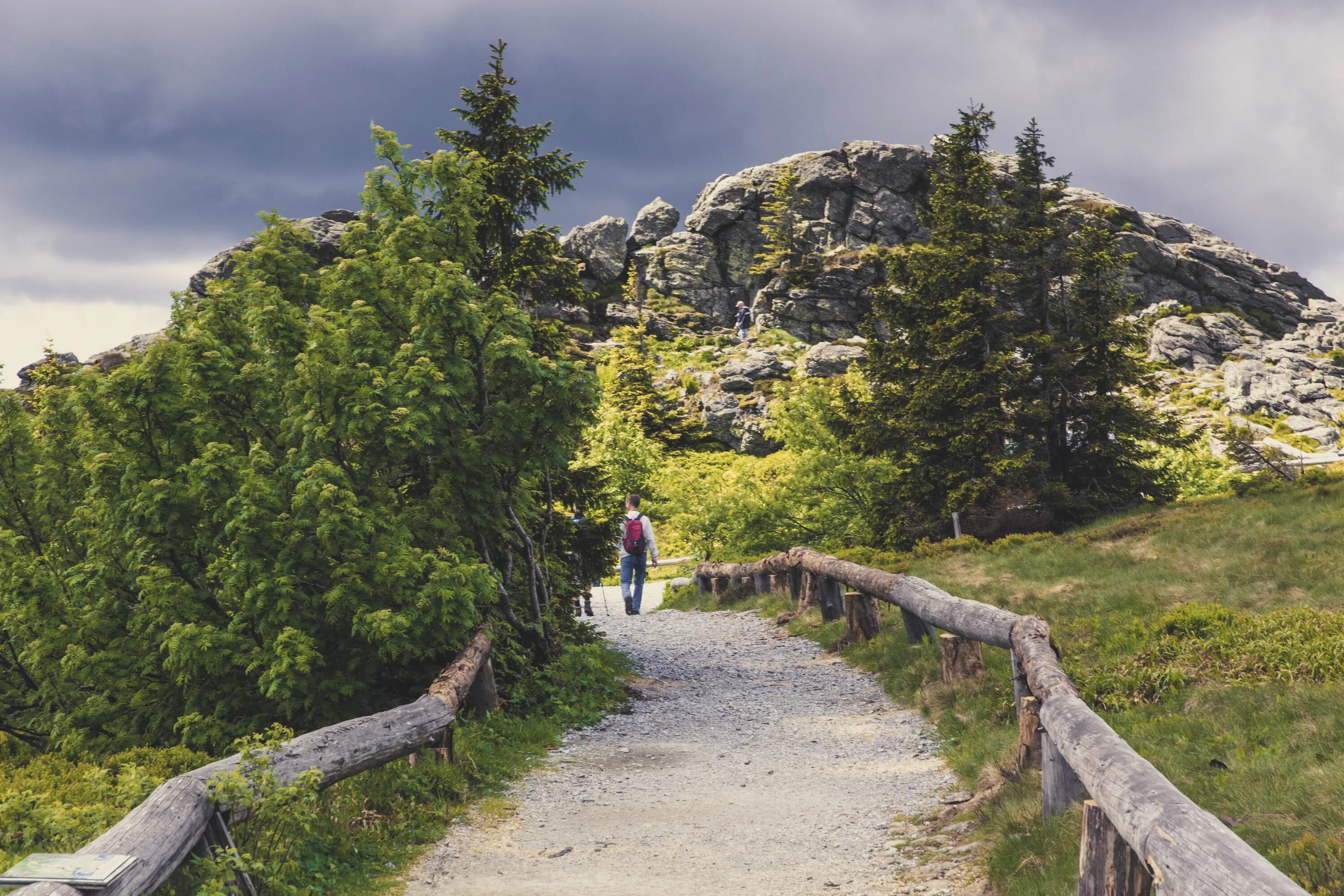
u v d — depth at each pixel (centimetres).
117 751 934
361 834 639
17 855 461
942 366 2622
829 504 2873
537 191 1548
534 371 1059
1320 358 7550
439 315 1048
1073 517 2483
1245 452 2467
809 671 1406
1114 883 445
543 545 1275
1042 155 2750
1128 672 919
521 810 769
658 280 9594
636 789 838
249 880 481
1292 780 560
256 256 1176
